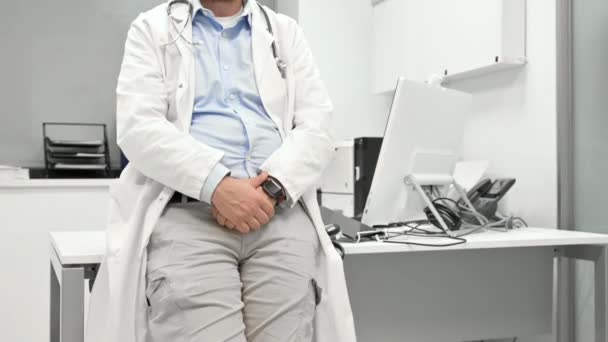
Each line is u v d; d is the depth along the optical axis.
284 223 1.18
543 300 1.90
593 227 2.12
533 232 1.75
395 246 1.38
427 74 2.72
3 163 3.02
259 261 1.12
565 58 2.19
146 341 1.07
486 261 1.81
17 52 3.05
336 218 1.61
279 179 1.15
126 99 1.16
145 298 1.08
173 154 1.10
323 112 1.30
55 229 2.58
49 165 2.91
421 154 1.58
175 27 1.25
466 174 2.21
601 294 1.75
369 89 3.42
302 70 1.35
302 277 1.11
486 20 2.32
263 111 1.27
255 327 1.08
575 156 2.19
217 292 1.02
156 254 1.09
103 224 2.67
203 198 1.10
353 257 1.64
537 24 2.28
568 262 2.19
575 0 2.20
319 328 1.24
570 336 2.18
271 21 1.35
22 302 2.53
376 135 3.44
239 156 1.19
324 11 3.34
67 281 1.17
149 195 1.16
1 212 2.50
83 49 3.17
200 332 0.98
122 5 3.25
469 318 1.78
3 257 2.50
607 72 2.04
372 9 3.28
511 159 2.41
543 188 2.25
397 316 1.69
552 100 2.21
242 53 1.28
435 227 1.64
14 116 3.04
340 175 2.76
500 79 2.46
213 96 1.23
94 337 1.15
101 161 3.01
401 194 1.58
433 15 2.67
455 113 1.68
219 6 1.31
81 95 3.17
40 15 3.09
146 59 1.21
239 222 1.09
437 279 1.74
